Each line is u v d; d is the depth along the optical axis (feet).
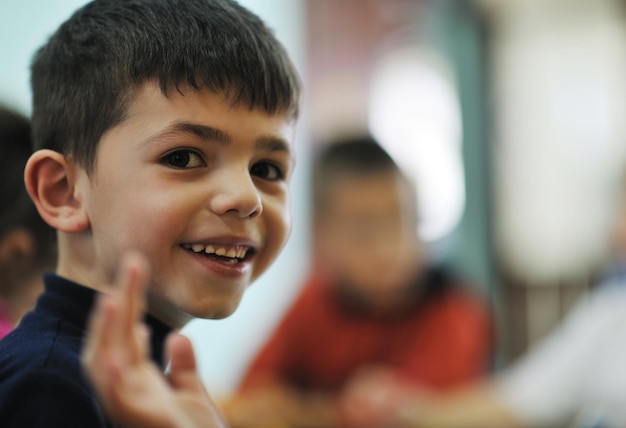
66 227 2.96
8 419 2.61
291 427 4.96
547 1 10.26
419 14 10.09
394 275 5.33
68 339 2.82
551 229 10.40
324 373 5.49
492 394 5.35
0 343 2.86
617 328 5.32
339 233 5.30
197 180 2.89
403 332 5.49
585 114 10.32
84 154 2.96
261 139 2.96
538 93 10.43
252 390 5.26
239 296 2.95
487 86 10.45
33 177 2.99
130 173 2.88
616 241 5.93
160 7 3.01
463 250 10.18
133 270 2.45
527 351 10.33
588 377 5.28
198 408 2.71
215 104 2.91
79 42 3.03
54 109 3.04
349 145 5.31
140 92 2.90
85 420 2.65
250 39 3.01
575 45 10.34
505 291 10.43
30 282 3.81
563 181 10.36
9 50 5.37
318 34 9.50
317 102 9.48
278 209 3.05
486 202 10.39
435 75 10.24
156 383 2.46
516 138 10.45
